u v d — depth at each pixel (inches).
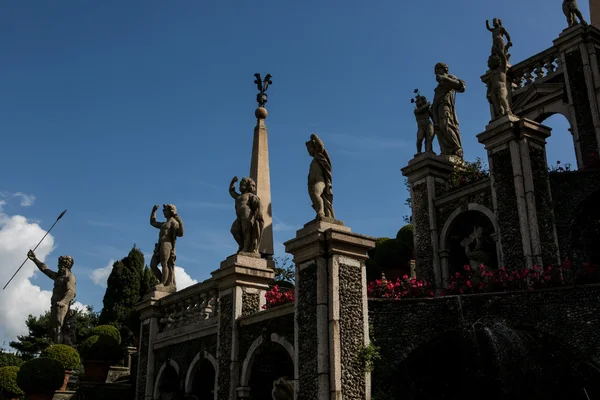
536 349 566.6
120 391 847.7
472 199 791.1
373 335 558.3
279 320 595.2
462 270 810.2
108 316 1405.0
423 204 842.8
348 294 537.0
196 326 708.0
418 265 829.8
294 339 552.1
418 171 856.3
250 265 661.3
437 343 570.9
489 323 571.5
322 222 551.8
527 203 700.7
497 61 757.3
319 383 508.1
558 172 738.8
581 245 728.3
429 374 577.6
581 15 926.4
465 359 583.5
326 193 573.6
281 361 637.9
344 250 545.3
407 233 984.3
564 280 609.0
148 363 772.6
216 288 703.1
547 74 956.0
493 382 583.5
